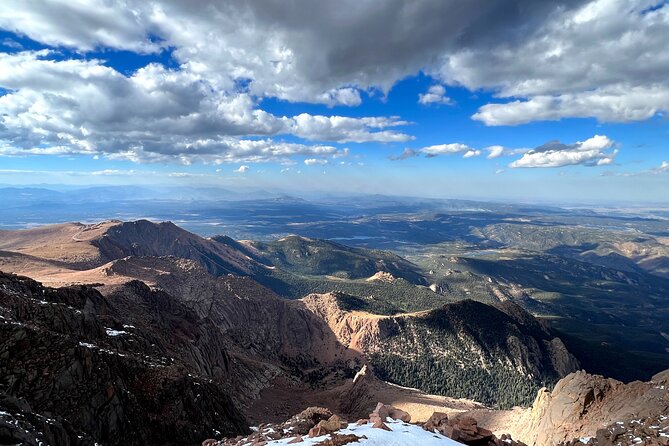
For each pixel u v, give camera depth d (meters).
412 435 24.48
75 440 33.91
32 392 37.84
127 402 45.56
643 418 33.25
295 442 25.08
